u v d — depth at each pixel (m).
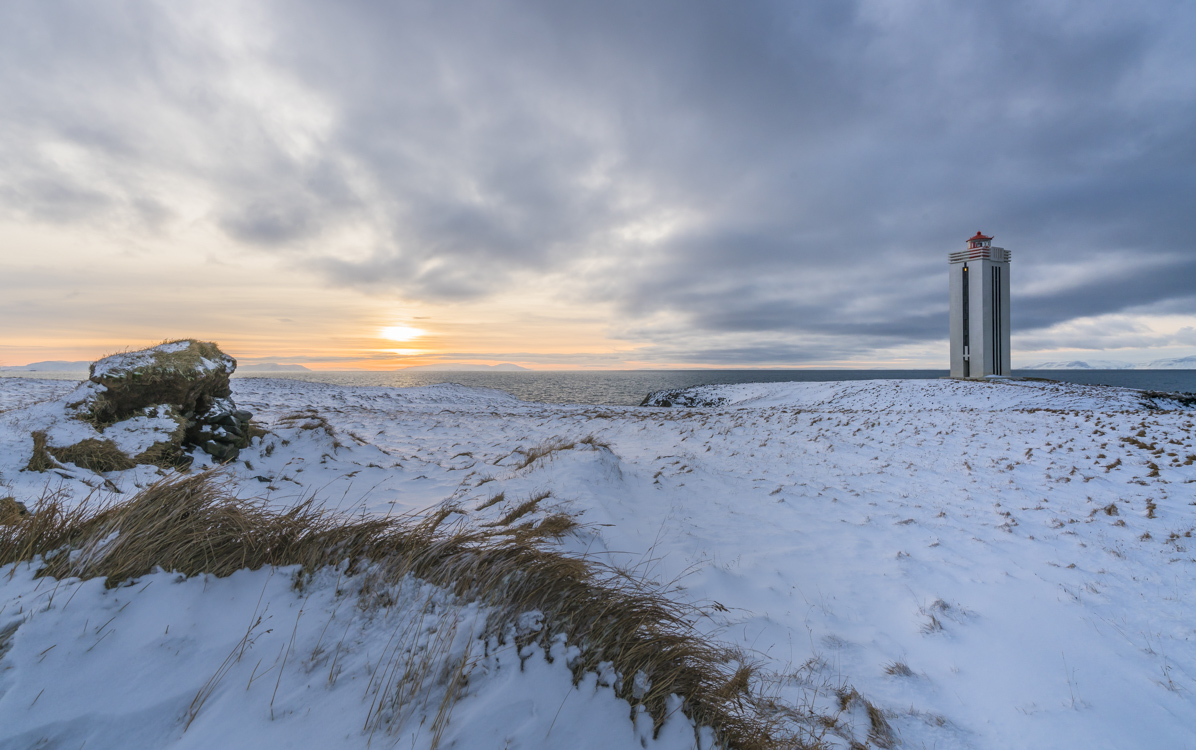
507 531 3.72
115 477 5.64
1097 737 2.89
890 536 6.07
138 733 1.65
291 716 1.81
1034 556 5.26
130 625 2.04
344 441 9.35
